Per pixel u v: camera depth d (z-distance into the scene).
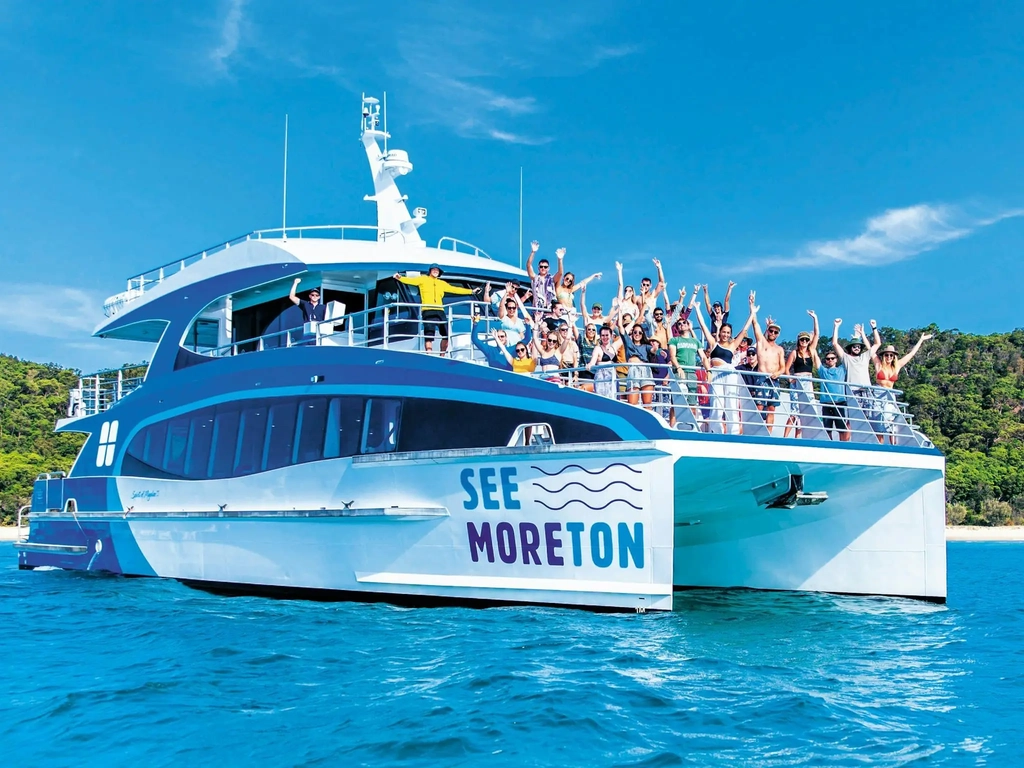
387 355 12.78
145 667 9.55
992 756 6.73
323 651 9.97
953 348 94.94
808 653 10.11
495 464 11.50
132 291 18.97
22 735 7.43
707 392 12.47
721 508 13.57
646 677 8.73
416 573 12.22
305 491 13.33
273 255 14.94
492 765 6.48
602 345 12.36
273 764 6.60
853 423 12.83
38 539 19.23
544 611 11.27
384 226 17.91
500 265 15.70
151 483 15.98
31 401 76.88
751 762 6.56
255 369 14.48
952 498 64.00
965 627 11.74
